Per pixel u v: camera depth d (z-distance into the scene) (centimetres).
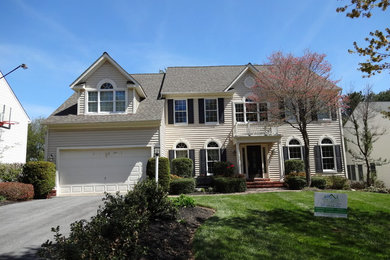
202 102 1919
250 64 1920
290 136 1903
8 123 2017
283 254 569
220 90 1925
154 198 770
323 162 1895
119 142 1614
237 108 1934
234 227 738
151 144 1606
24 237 706
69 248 390
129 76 1700
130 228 514
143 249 522
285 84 1549
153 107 1770
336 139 1909
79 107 1695
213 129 1895
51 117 1662
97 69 1742
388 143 2031
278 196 1205
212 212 935
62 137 1617
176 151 1872
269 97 1659
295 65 1591
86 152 1616
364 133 2034
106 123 1598
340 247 614
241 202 1070
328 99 1541
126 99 1711
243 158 1895
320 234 697
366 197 1188
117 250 471
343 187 1656
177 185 1483
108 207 612
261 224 771
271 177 1861
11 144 2156
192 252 594
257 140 1770
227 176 1723
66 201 1248
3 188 1234
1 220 884
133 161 1608
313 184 1622
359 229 739
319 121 1917
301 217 843
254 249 590
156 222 734
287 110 1627
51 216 936
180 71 2255
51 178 1436
